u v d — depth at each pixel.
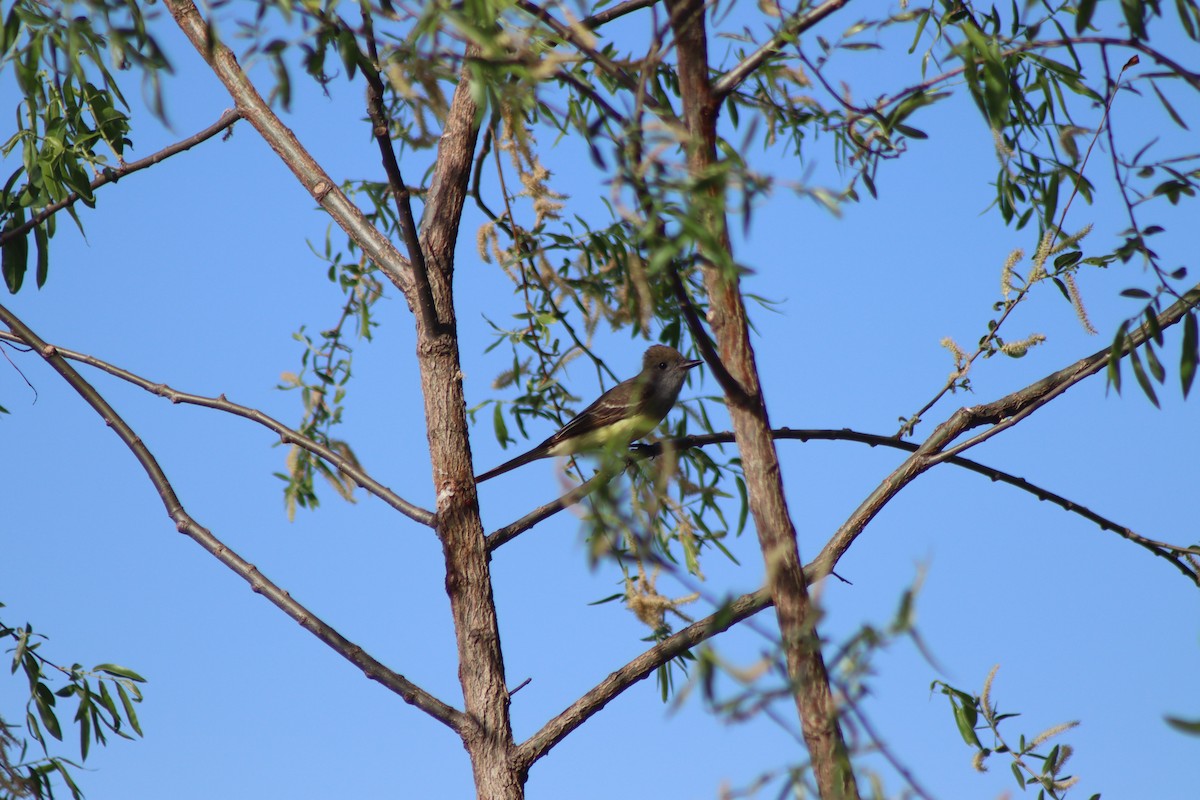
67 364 10.70
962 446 8.80
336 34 6.39
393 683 9.39
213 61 11.12
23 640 10.27
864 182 7.53
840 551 8.67
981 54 6.76
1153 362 7.20
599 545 6.00
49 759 10.13
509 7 5.88
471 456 10.12
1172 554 9.70
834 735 6.01
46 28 7.25
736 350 7.02
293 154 10.95
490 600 9.77
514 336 11.18
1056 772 8.13
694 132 6.55
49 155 10.12
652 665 9.35
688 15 6.61
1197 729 4.37
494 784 9.15
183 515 10.09
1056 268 9.51
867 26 6.87
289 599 9.69
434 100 6.02
